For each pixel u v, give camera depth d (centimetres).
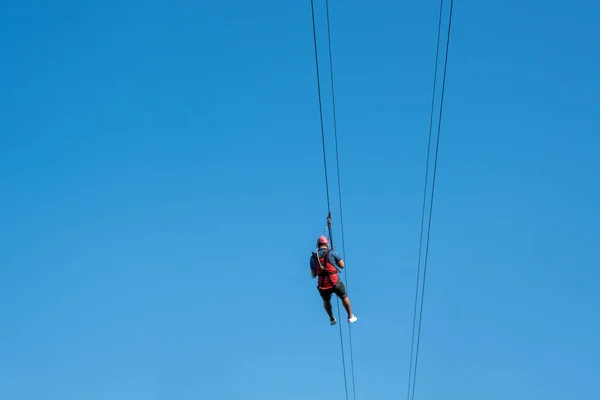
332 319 2645
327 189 2658
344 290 2616
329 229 2653
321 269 2603
